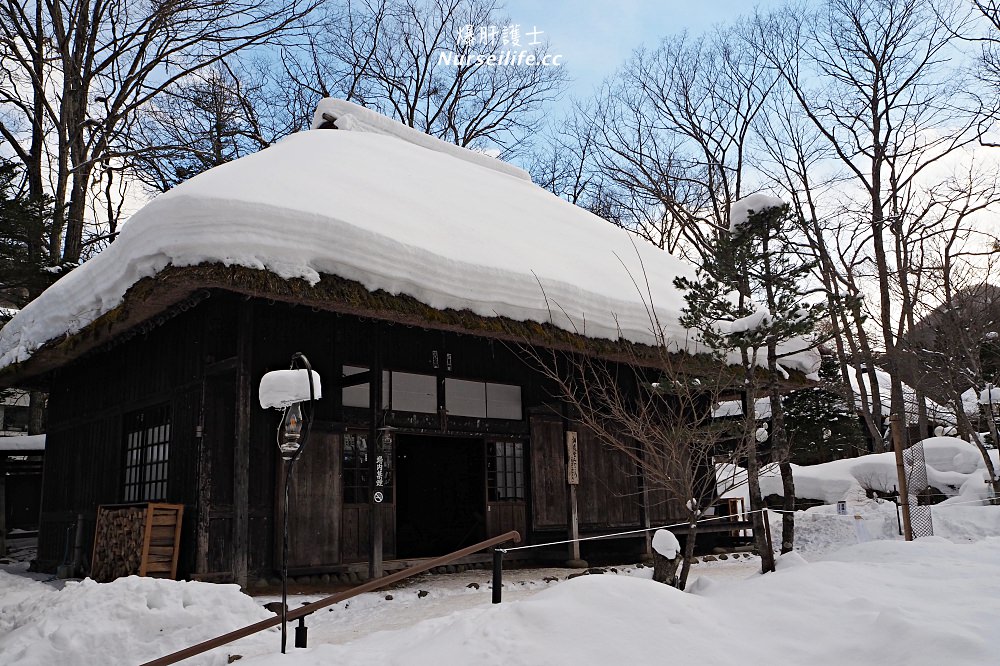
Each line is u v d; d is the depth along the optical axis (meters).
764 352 10.95
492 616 4.18
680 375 8.74
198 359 7.98
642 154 26.22
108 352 10.16
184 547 7.55
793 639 4.03
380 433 8.69
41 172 18.41
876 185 21.20
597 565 9.97
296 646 4.73
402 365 9.05
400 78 26.22
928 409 18.55
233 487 7.71
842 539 11.62
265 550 7.77
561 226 12.52
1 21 18.48
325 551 8.00
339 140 11.45
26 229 12.89
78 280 8.79
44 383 12.20
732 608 4.52
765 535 6.59
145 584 5.67
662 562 5.63
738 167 25.06
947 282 16.14
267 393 4.96
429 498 14.14
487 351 9.88
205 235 6.63
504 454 9.90
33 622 5.50
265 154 9.43
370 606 6.81
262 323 8.08
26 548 14.43
